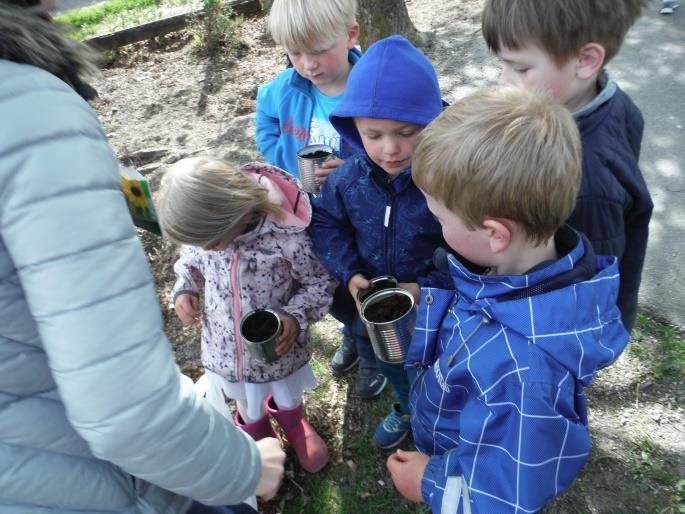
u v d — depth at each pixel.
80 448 0.94
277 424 2.42
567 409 1.06
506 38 1.43
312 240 1.90
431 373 1.36
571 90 1.45
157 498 1.08
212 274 1.88
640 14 1.47
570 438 1.06
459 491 1.12
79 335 0.73
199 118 5.15
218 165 1.65
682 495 1.96
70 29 0.88
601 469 2.07
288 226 1.78
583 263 1.14
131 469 0.85
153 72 6.16
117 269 0.75
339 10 2.16
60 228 0.70
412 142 1.67
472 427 1.12
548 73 1.42
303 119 2.45
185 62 6.24
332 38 2.18
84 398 0.76
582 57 1.40
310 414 2.45
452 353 1.23
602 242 1.44
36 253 0.70
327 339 2.80
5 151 0.68
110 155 0.80
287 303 1.93
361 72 1.67
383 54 1.62
